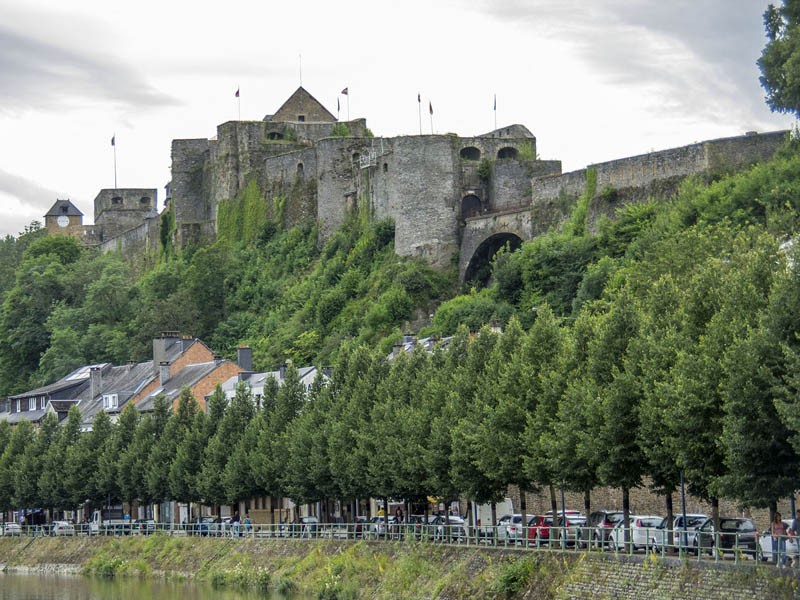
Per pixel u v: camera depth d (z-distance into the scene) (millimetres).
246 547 116062
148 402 164750
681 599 69625
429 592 88625
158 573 122562
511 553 84875
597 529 79938
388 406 105750
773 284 70875
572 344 88062
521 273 166250
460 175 195125
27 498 150375
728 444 68188
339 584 95688
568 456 82250
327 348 182750
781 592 64375
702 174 151750
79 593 113938
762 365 68062
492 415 89250
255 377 160000
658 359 77750
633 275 125625
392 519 109688
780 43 122188
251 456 121312
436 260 190500
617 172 163250
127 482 138250
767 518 91438
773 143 148625
